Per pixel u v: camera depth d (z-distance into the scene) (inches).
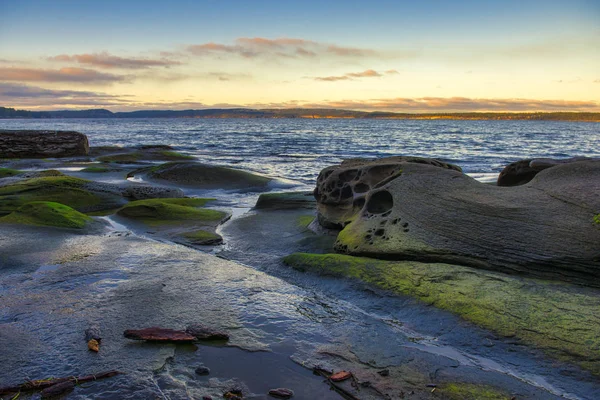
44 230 398.3
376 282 267.1
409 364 186.7
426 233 306.0
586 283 246.7
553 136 3176.7
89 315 225.1
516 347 196.9
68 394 159.5
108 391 161.3
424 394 165.5
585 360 182.4
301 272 301.3
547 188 305.0
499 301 227.5
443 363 187.8
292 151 1653.5
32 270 295.9
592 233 256.2
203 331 205.9
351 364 185.8
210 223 459.8
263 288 271.9
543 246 264.7
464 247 285.7
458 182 343.6
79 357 183.9
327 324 224.7
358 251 320.8
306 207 534.3
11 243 355.3
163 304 240.5
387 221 335.0
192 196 711.1
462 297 235.9
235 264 321.7
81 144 1232.8
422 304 238.2
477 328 211.9
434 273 265.6
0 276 284.2
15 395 157.9
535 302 223.9
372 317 236.2
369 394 164.6
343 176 422.9
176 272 295.4
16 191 546.3
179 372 175.6
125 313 228.1
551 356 188.1
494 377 178.4
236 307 240.4
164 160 1213.1
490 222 291.1
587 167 313.7
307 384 170.2
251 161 1268.5
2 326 211.3
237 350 194.5
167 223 456.4
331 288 274.7
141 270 298.4
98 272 292.8
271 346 199.3
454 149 1786.4
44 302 241.8
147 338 198.4
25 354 185.6
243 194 722.8
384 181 378.0
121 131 3666.3
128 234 415.8
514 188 321.7
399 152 1615.4
